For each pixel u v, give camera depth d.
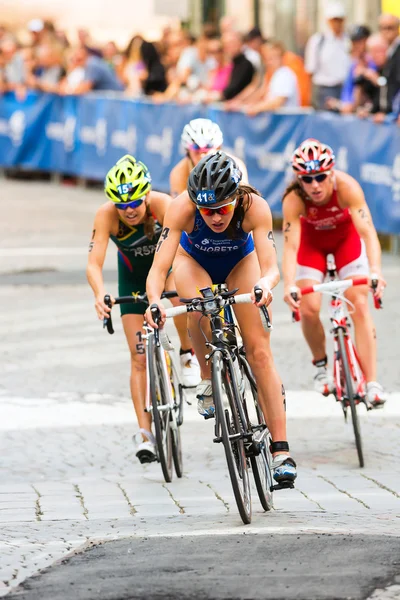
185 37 50.97
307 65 42.88
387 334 27.33
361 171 37.19
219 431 13.98
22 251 40.62
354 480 16.86
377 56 36.66
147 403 17.16
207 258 15.19
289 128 40.94
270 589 10.41
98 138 55.84
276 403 14.81
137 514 14.80
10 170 65.69
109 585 10.72
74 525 13.95
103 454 18.97
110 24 79.06
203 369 14.98
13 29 83.50
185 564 11.45
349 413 21.27
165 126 49.03
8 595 10.50
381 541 12.15
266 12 61.34
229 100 44.72
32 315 30.64
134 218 17.30
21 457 18.75
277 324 28.92
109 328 17.19
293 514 14.48
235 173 13.84
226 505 15.32
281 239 41.44
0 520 14.41
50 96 60.38
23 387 23.38
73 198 56.00
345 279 19.81
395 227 35.56
